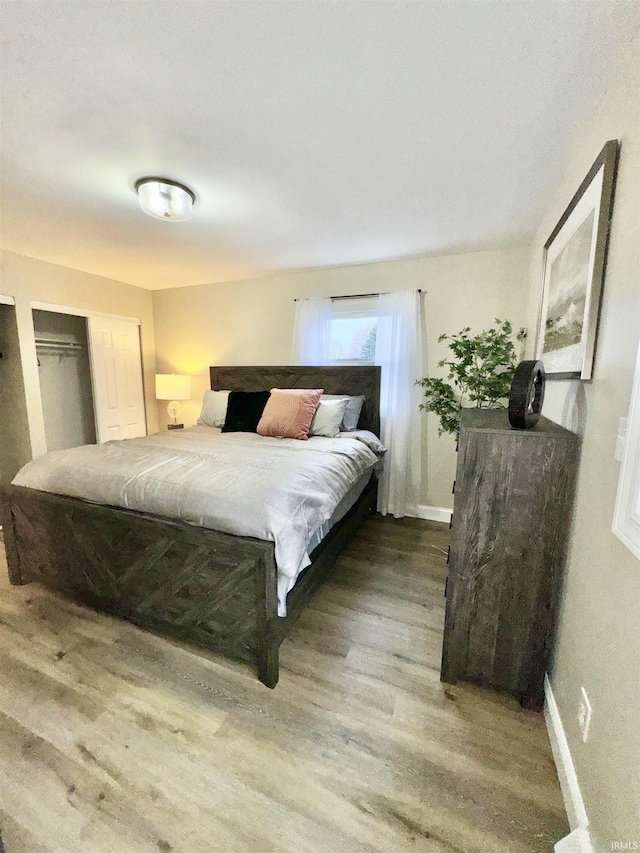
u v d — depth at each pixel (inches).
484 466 53.5
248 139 58.7
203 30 40.0
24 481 79.2
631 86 39.9
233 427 122.2
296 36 40.6
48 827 40.9
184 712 54.7
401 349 120.7
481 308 112.8
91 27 39.7
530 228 91.9
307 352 135.8
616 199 42.7
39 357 143.3
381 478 129.4
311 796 44.1
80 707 55.3
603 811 35.0
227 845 39.5
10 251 113.7
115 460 78.6
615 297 41.3
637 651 31.6
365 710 55.4
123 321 155.9
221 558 59.9
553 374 62.8
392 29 39.6
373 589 86.4
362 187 73.4
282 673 62.0
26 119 53.7
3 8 37.6
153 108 51.8
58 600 80.4
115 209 83.6
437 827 41.1
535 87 47.1
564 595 52.2
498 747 50.2
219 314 155.6
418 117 53.3
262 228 94.3
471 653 58.3
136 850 38.9
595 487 43.8
